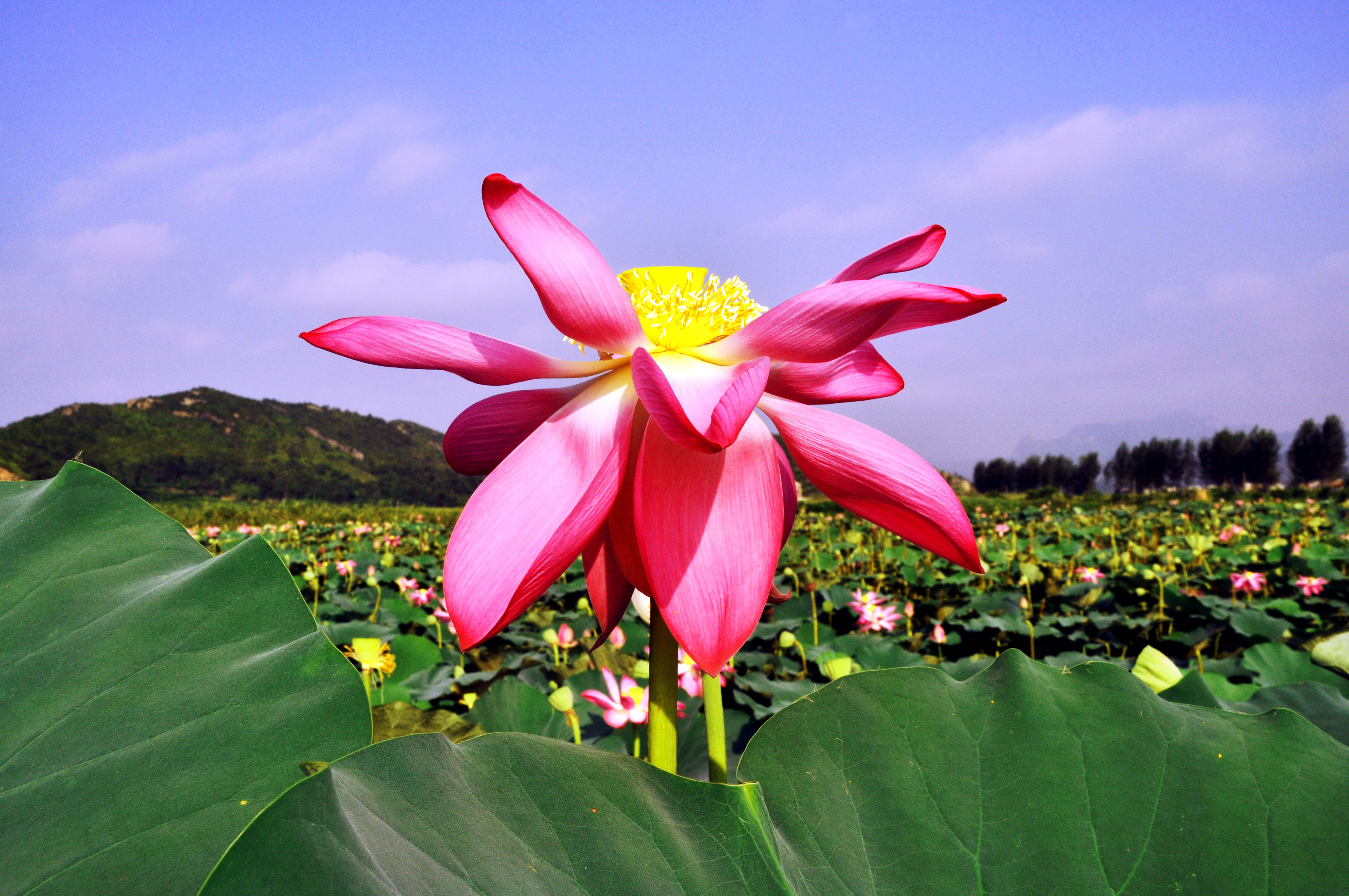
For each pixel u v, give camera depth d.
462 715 1.30
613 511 0.38
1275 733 0.44
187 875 0.34
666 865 0.35
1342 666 0.68
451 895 0.31
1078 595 2.53
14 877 0.34
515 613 0.34
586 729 1.14
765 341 0.38
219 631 0.43
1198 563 3.16
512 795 0.36
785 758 0.43
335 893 0.30
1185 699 0.64
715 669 0.35
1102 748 0.43
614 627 0.41
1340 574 2.66
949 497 0.37
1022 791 0.42
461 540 0.35
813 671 1.76
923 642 2.11
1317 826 0.40
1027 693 0.45
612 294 0.37
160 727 0.39
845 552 3.66
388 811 0.34
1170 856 0.39
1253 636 1.95
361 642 1.21
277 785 0.37
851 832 0.40
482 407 0.42
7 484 0.52
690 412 0.36
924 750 0.43
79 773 0.37
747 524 0.37
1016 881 0.39
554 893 0.33
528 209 0.37
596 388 0.39
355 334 0.38
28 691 0.40
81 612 0.44
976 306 0.38
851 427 0.38
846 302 0.36
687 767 1.04
